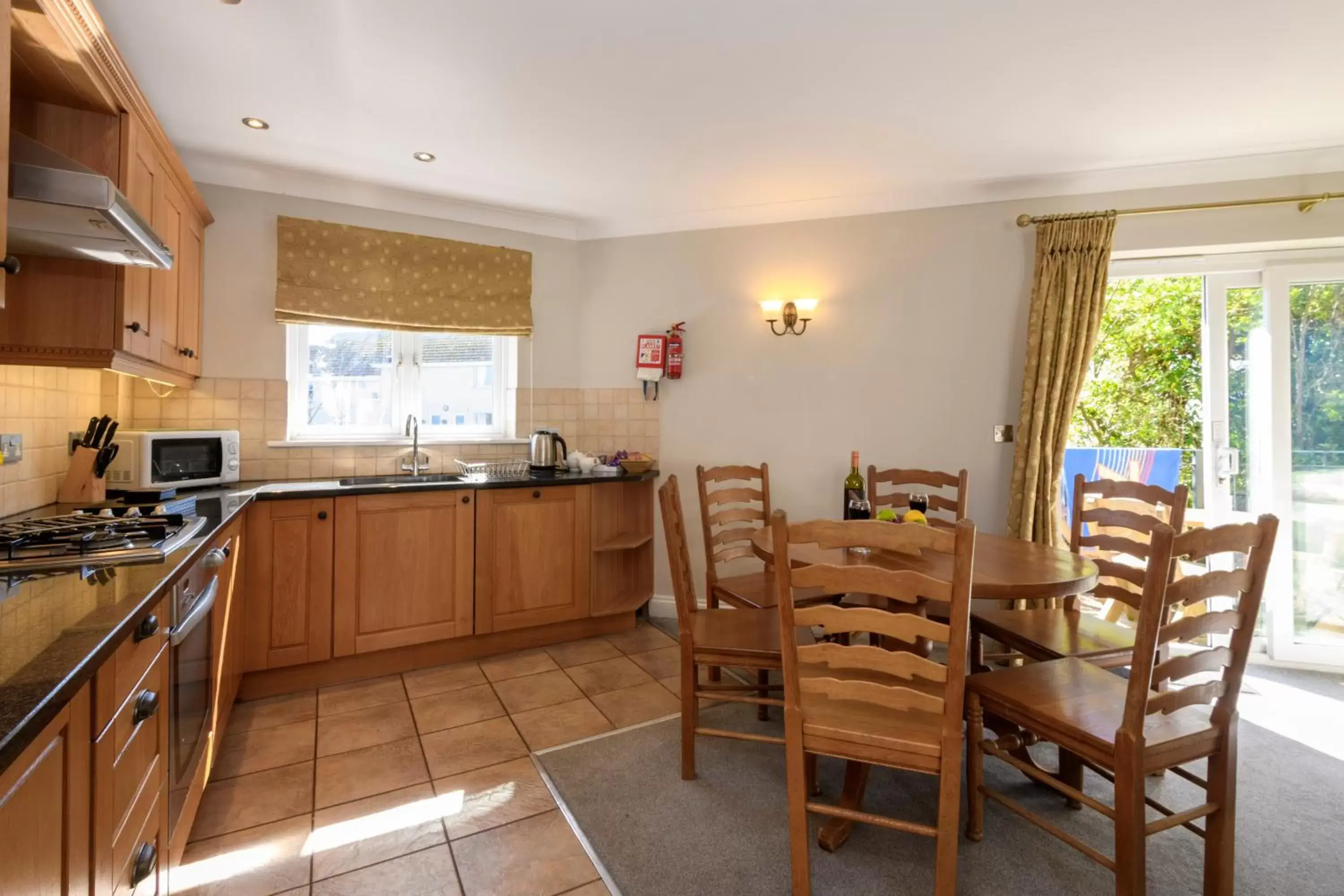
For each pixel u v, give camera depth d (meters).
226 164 2.86
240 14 1.83
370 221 3.21
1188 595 1.32
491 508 3.01
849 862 1.63
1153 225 2.95
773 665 1.92
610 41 1.98
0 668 0.77
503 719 2.40
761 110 2.42
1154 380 3.26
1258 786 1.99
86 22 1.49
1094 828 1.78
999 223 3.15
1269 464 2.96
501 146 2.72
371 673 2.79
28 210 1.39
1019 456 3.03
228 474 2.67
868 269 3.36
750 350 3.54
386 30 1.91
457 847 1.67
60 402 2.16
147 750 1.19
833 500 3.43
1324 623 2.94
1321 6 1.79
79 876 0.87
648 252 3.68
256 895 1.49
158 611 1.27
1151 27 1.90
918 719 1.49
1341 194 2.69
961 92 2.29
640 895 1.51
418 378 3.46
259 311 2.97
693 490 3.63
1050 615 2.29
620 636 3.36
